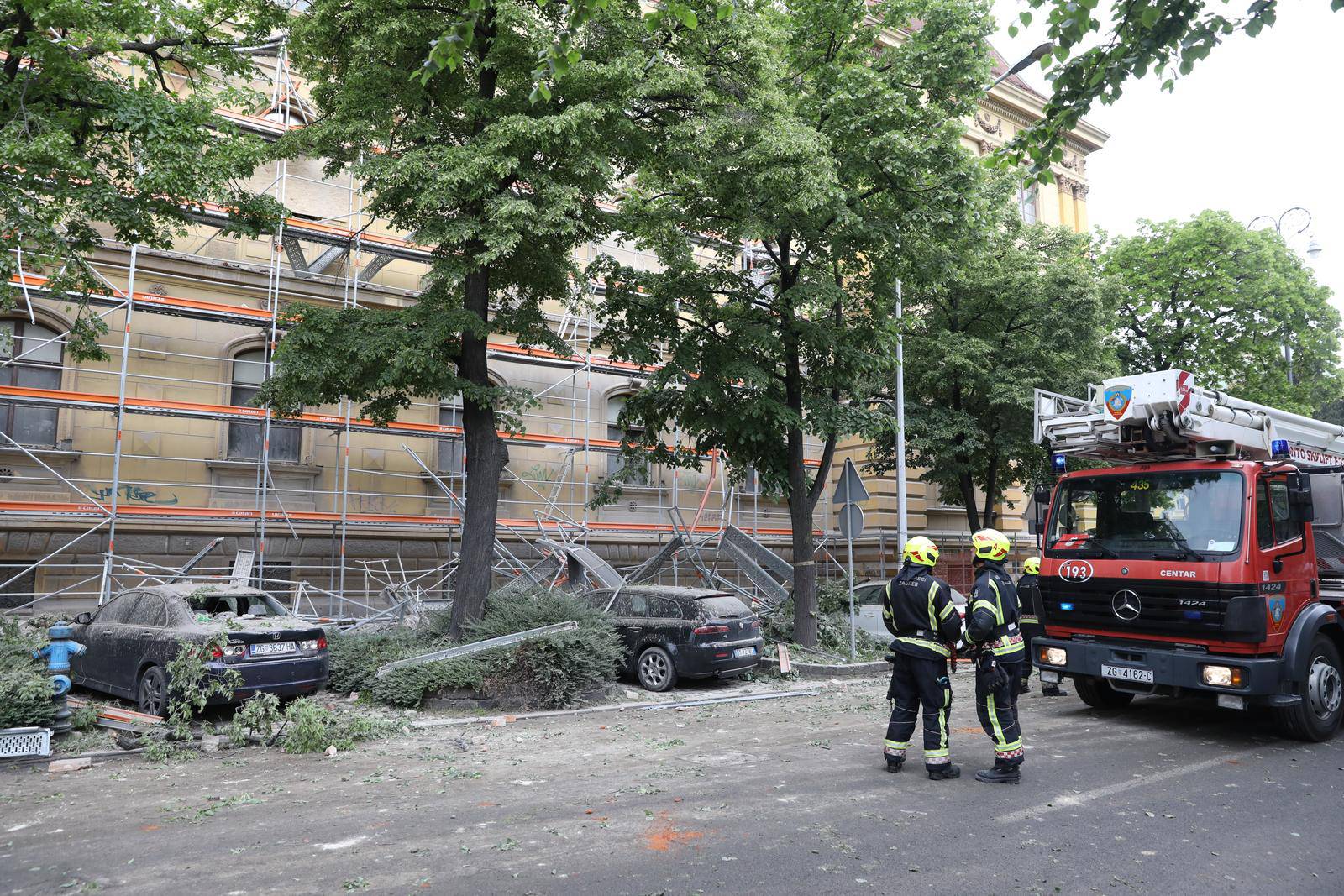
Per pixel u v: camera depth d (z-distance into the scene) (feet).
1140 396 29.22
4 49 35.42
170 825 18.24
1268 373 81.82
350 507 58.80
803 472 49.52
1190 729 29.50
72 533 49.14
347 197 61.67
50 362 51.29
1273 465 29.17
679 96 41.42
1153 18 22.71
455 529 60.03
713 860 15.97
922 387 64.28
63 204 34.81
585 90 38.17
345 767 24.00
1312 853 16.85
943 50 45.88
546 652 34.22
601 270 47.67
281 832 17.70
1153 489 29.48
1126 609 28.76
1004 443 62.95
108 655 32.19
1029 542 93.35
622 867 15.57
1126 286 65.92
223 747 26.43
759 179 39.40
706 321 47.50
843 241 47.37
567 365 64.90
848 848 16.65
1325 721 27.58
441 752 26.04
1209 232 80.38
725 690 38.86
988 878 15.24
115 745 26.25
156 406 50.11
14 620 36.99
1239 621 26.18
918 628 22.57
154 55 40.70
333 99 42.19
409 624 46.88
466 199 37.73
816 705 35.37
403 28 36.86
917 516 83.61
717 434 49.70
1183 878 15.44
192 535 52.24
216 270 55.31
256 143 38.88
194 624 30.27
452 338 41.09
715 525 74.08
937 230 46.91
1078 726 30.01
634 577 55.31
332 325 38.68
